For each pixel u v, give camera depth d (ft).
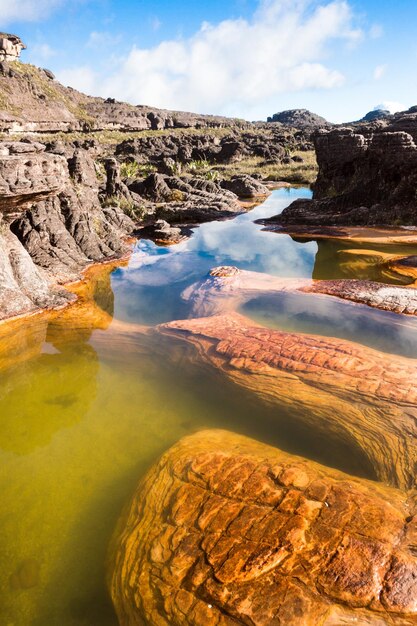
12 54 366.84
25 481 21.45
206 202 119.44
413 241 70.28
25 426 25.96
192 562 14.76
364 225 85.92
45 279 48.96
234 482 17.93
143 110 419.54
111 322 42.63
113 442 24.23
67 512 19.48
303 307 44.14
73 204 65.72
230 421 25.64
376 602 12.68
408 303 42.34
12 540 18.12
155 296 50.88
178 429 25.22
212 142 300.81
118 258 66.80
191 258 68.64
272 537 14.98
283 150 258.78
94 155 184.55
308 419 24.89
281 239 81.15
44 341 38.01
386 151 89.56
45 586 16.08
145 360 34.12
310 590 13.17
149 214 106.22
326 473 18.92
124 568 15.70
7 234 45.65
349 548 14.24
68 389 30.07
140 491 19.36
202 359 32.63
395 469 20.13
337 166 110.42
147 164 219.20
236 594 13.39
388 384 25.59
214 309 44.50
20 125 287.89
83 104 400.26
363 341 35.68
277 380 28.19
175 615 13.42
